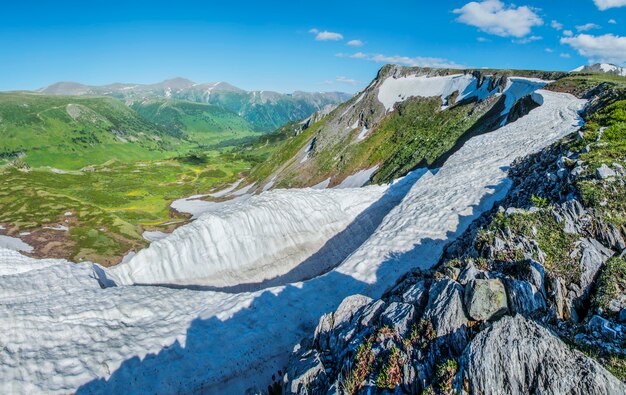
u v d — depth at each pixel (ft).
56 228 244.42
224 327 60.08
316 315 60.75
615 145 58.08
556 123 106.42
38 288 63.10
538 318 31.17
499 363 24.59
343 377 33.22
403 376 29.58
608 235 39.81
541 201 51.11
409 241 69.51
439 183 92.38
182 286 97.76
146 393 49.42
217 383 52.70
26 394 44.37
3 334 48.98
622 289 32.22
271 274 108.06
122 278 92.17
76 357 50.37
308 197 126.72
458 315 31.07
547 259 39.91
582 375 22.44
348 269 68.54
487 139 116.67
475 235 52.42
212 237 105.09
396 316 35.47
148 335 56.95
